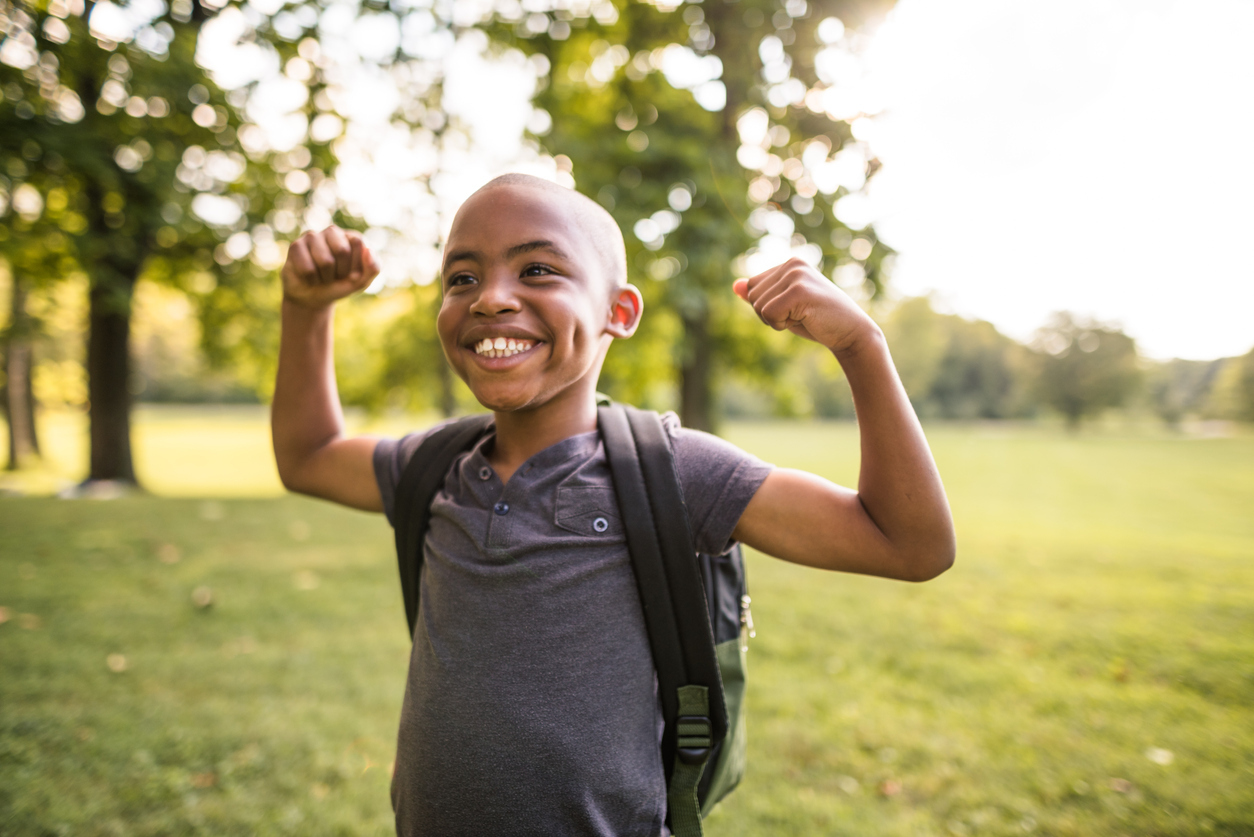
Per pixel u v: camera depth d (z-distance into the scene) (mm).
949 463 25234
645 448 1026
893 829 2350
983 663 3922
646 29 10062
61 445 30141
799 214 10031
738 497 994
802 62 9703
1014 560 6934
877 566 931
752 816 2408
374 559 6039
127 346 11359
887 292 10398
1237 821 2406
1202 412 73875
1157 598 5434
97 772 2559
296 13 9383
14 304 14711
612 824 913
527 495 1002
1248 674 3746
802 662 3889
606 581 964
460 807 901
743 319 12641
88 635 3938
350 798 2459
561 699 915
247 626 4184
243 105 9805
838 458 24125
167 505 8961
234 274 11250
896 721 3154
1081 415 67750
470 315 957
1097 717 3211
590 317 996
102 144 8867
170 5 9461
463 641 953
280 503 9578
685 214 8461
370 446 1270
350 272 1198
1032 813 2451
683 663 969
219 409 64188
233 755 2717
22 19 8141
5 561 5590
